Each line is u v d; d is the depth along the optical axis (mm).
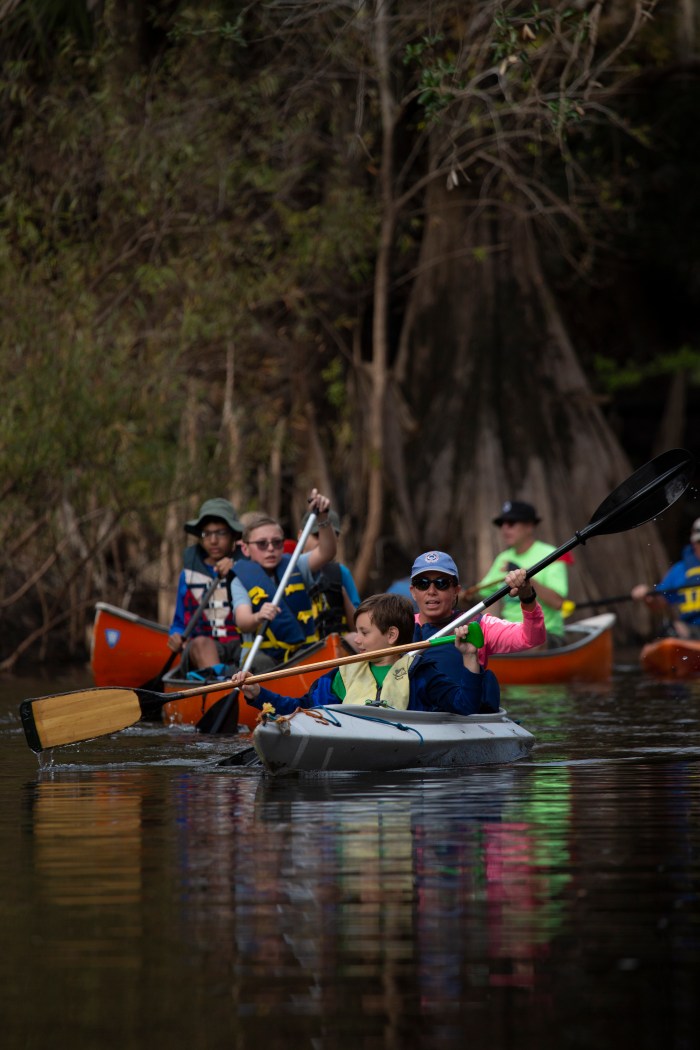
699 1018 8664
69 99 50562
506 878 12211
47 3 49219
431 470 61188
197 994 9148
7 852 13664
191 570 31406
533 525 39688
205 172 50250
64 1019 8734
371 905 11305
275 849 13594
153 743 24156
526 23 32969
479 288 62750
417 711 19844
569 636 46062
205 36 47875
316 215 53844
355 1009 8859
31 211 47344
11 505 46438
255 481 56781
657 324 83250
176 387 48656
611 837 14055
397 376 63125
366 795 17109
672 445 71062
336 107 55938
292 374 60844
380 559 59562
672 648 41625
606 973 9492
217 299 49594
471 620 21547
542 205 62875
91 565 51094
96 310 48156
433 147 58344
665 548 68375
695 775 18844
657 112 68688
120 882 12242
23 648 47406
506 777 18750
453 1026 8562
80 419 43406
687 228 75688
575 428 61781
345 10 49500
